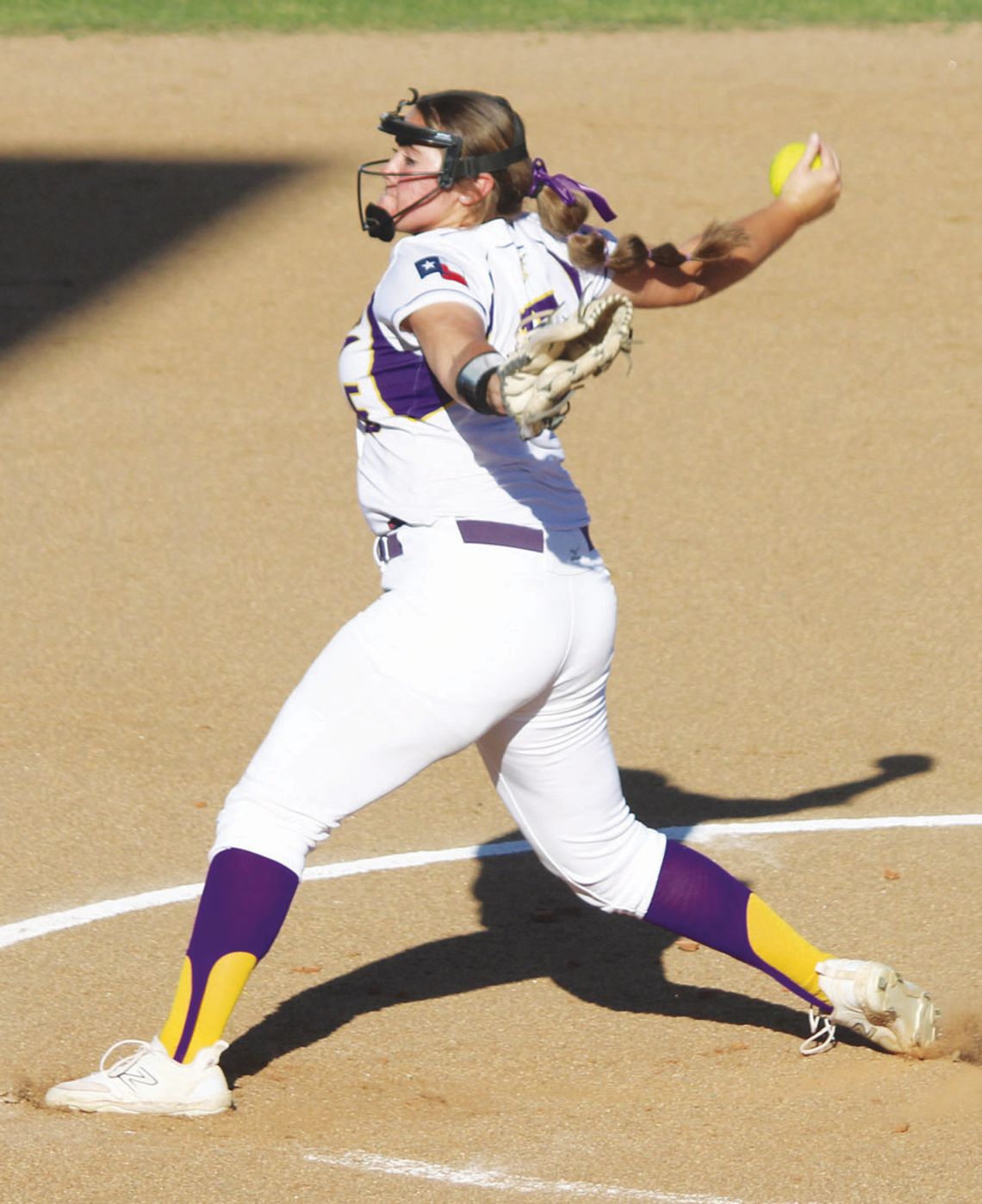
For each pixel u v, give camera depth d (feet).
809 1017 55.11
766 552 100.07
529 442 46.06
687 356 132.57
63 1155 46.03
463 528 45.75
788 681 84.23
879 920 61.82
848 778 74.49
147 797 72.43
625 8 242.37
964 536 102.01
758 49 219.00
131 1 247.50
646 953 60.29
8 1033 53.98
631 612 92.32
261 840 46.80
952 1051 52.47
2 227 159.22
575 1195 44.37
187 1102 47.80
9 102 199.72
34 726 79.05
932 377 127.44
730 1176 45.27
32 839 68.54
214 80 207.31
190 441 116.98
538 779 48.67
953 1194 44.27
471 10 240.94
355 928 61.87
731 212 158.92
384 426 46.57
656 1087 50.67
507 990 57.31
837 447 115.85
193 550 100.27
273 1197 44.24
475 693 45.70
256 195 166.81
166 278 147.54
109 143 183.62
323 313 140.87
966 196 164.66
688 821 70.44
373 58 216.13
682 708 81.56
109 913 62.69
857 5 242.78
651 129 183.83
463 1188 44.78
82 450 115.44
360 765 46.37
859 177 169.89
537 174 47.60
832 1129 47.78
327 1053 52.85
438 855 67.77
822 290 145.48
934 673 85.05
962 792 72.84
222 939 47.14
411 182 46.68
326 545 101.14
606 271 49.01
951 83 201.26
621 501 107.55
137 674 84.94
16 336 135.95
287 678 84.69
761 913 50.65
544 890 65.00
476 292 44.65
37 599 93.76
